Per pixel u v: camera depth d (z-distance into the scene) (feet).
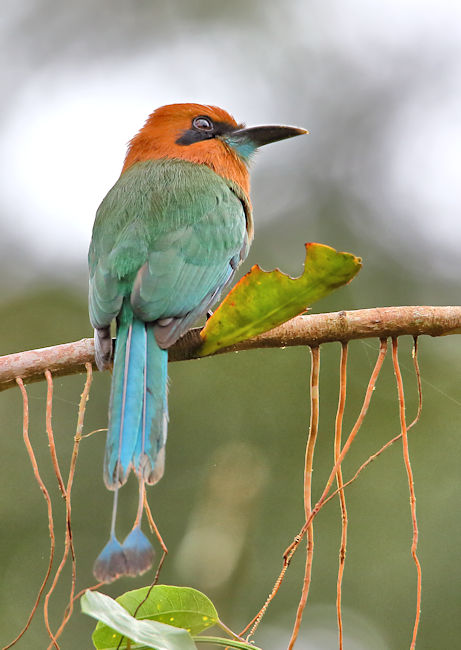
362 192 52.60
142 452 20.74
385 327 21.48
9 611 38.17
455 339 42.39
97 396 42.88
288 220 51.96
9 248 49.14
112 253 27.09
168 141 33.65
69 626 37.96
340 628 18.38
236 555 38.60
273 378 41.96
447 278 48.62
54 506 40.42
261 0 56.95
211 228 28.78
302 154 54.03
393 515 39.19
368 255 50.14
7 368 22.62
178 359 23.50
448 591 37.88
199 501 39.60
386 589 38.19
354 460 40.29
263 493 39.91
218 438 40.96
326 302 46.80
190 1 56.70
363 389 41.55
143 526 39.19
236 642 17.65
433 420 40.81
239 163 33.99
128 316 24.76
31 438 42.06
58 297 47.67
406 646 37.27
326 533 39.19
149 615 18.66
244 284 19.99
